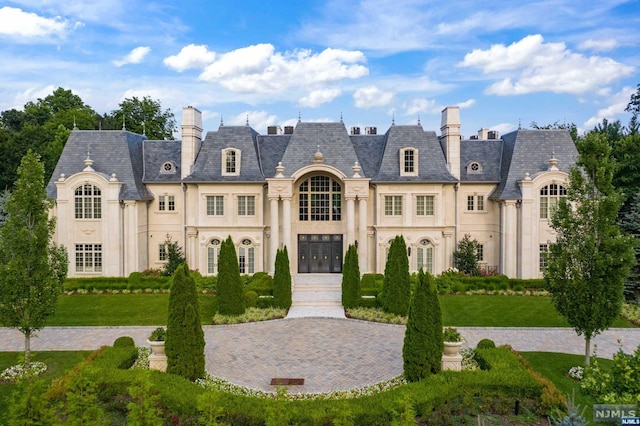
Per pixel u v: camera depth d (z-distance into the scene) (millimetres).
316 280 43000
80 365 18828
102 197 42656
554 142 45031
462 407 18109
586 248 22125
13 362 24422
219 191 44375
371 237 45219
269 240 44844
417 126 46219
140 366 22234
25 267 22094
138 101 77625
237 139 45844
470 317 32750
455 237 44938
